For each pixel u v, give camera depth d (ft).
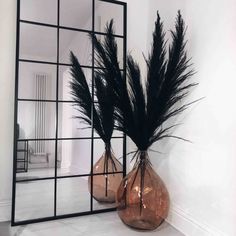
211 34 4.97
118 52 6.97
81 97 6.64
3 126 6.03
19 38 5.99
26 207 6.11
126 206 5.69
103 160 6.91
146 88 5.74
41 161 6.29
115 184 6.95
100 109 6.65
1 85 5.99
